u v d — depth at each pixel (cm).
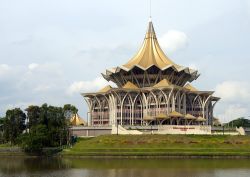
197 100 15862
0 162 9106
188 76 16638
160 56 16188
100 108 16262
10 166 8169
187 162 8494
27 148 11194
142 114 15375
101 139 11231
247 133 13862
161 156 9731
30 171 7294
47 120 12594
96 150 10350
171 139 11025
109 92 15425
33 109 12769
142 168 7488
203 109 15788
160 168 7481
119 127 12862
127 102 15325
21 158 10350
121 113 15100
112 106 15462
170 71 15688
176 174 6694
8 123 12875
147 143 10781
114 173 6862
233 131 13212
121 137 11312
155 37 16738
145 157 9662
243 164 8094
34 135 11231
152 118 14388
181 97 15138
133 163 8344
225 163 8281
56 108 12775
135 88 15225
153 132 12538
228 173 6781
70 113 13262
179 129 12581
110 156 9875
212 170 7169
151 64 15388
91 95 16338
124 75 16138
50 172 7094
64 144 12394
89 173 6894
